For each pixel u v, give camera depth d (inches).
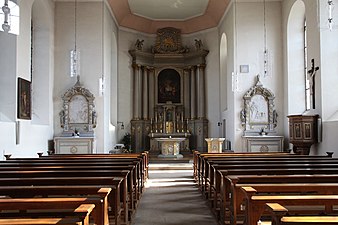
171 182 537.0
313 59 591.2
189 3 887.1
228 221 278.2
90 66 754.8
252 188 189.8
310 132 563.2
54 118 745.0
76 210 141.5
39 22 719.7
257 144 730.2
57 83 752.3
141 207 361.4
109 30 818.2
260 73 753.6
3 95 540.1
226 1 798.5
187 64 995.3
